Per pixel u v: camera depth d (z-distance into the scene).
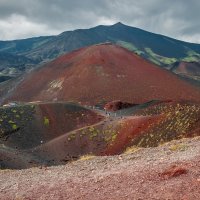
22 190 19.44
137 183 16.73
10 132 129.62
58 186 18.95
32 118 146.25
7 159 85.88
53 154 104.12
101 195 16.23
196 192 14.19
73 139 110.62
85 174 20.64
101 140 107.19
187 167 17.22
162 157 21.23
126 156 24.00
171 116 82.50
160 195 14.70
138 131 98.12
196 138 26.20
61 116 152.75
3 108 152.12
